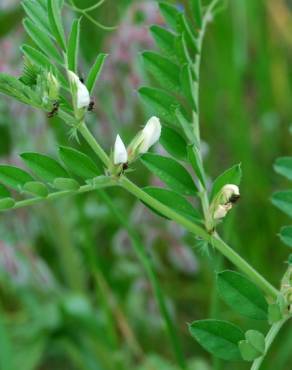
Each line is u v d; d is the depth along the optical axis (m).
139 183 0.50
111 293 0.42
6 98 0.41
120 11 0.45
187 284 0.49
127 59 0.42
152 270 0.34
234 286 0.22
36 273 0.44
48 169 0.23
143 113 0.47
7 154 0.44
